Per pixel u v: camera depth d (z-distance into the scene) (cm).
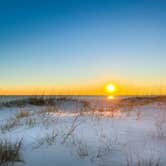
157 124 639
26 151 396
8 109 1131
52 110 1014
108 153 386
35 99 1399
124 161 351
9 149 384
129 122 666
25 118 750
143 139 471
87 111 964
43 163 345
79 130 549
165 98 1694
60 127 588
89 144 433
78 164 343
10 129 586
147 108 1131
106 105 1327
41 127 596
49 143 442
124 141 456
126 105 1312
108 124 627
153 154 380
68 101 1426
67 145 429
